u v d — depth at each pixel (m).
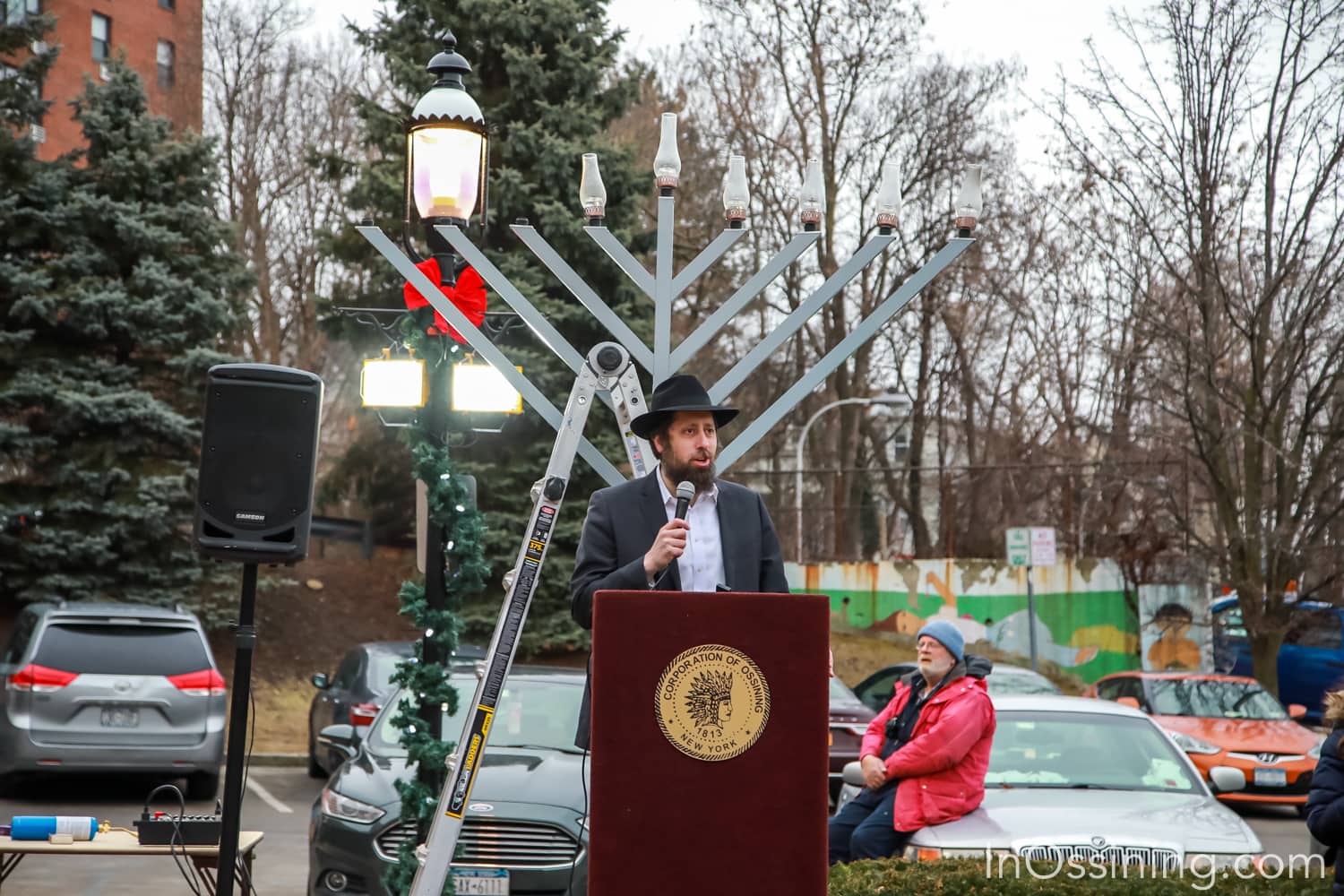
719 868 3.88
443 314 6.59
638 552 5.01
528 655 24.11
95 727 13.61
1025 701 9.63
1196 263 20.03
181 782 15.85
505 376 6.51
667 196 6.46
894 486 38.84
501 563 23.19
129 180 23.19
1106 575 27.14
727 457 6.27
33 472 22.36
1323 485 20.02
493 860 8.27
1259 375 19.91
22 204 22.77
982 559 27.77
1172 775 8.92
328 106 40.47
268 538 7.25
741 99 33.22
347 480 27.81
